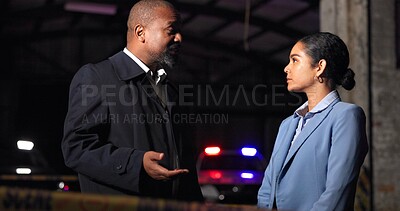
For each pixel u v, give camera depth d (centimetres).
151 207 87
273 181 224
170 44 220
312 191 211
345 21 657
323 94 225
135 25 219
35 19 1739
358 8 659
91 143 199
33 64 2052
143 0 224
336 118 212
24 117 1970
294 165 216
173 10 222
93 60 2103
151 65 221
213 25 1920
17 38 1978
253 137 2394
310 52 223
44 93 2005
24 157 849
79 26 2006
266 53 2161
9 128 1948
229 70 2253
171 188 212
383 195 691
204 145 2292
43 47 2061
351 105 215
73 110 202
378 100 696
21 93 2000
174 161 217
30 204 87
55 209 87
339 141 206
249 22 1734
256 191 1077
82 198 87
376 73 696
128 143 204
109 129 206
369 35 691
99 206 87
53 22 1905
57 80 2059
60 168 1002
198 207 89
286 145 226
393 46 706
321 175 210
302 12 1652
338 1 660
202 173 1102
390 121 700
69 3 1540
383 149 694
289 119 240
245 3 1644
